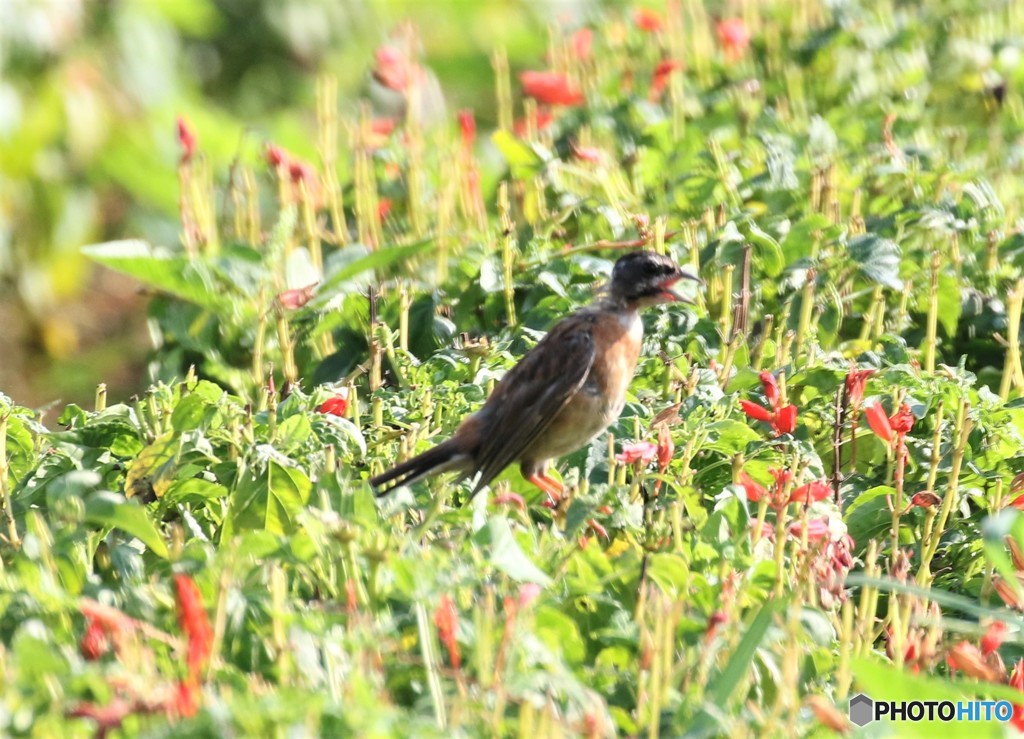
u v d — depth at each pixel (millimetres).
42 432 10070
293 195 14453
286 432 9719
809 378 10867
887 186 13977
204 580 7828
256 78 24234
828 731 7219
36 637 7129
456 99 24016
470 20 24672
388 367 12086
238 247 13156
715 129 15453
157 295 13336
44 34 20672
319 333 12562
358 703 6656
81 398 19953
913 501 9523
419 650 7738
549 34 19406
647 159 14625
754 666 7797
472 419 9906
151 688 6723
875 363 11312
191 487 9430
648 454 9133
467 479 10172
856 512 9836
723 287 12008
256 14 24016
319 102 15602
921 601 9172
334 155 15492
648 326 11703
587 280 12391
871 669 7070
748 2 18562
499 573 8359
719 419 10203
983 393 10734
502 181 14828
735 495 8734
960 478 10203
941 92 17641
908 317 12656
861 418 10602
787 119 15922
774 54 17578
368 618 7555
